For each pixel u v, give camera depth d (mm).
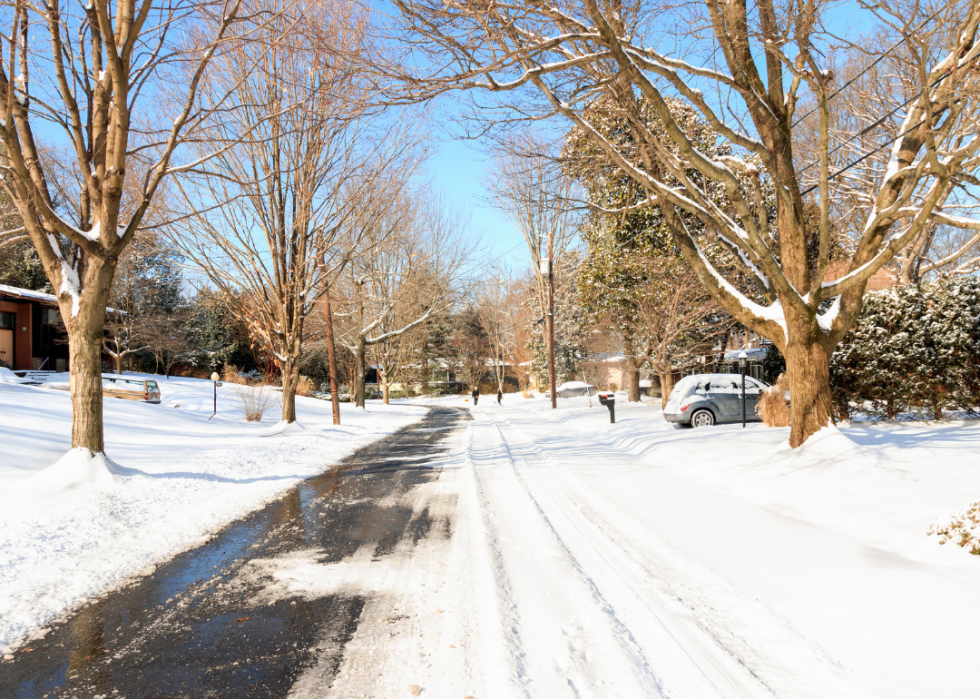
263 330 18750
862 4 7117
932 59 10883
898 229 19484
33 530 6250
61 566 5395
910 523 5711
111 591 4879
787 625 3824
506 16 7434
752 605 4152
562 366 48125
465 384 64062
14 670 3559
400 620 4148
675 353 24125
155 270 39000
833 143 20422
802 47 7445
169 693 3256
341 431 19531
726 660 3463
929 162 7199
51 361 35875
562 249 34594
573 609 4203
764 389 14625
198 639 3939
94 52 8930
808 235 17906
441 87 7984
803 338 9125
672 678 3256
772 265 8727
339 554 5785
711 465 9656
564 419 23484
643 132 8508
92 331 8781
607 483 8891
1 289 29641
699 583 4699
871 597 4188
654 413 20656
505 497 8195
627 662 3400
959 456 7918
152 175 9352
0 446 9984
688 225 20328
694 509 7125
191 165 9305
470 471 10539
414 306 37500
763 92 9320
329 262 19109
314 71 11844
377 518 7250
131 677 3447
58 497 7590
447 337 59844
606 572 4996
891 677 3156
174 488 8695
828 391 9180
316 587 4871
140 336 37125
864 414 14117
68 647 3861
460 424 23109
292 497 8695
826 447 8617
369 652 3674
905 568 4773
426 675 3359
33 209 8750
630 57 7723
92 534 6344
